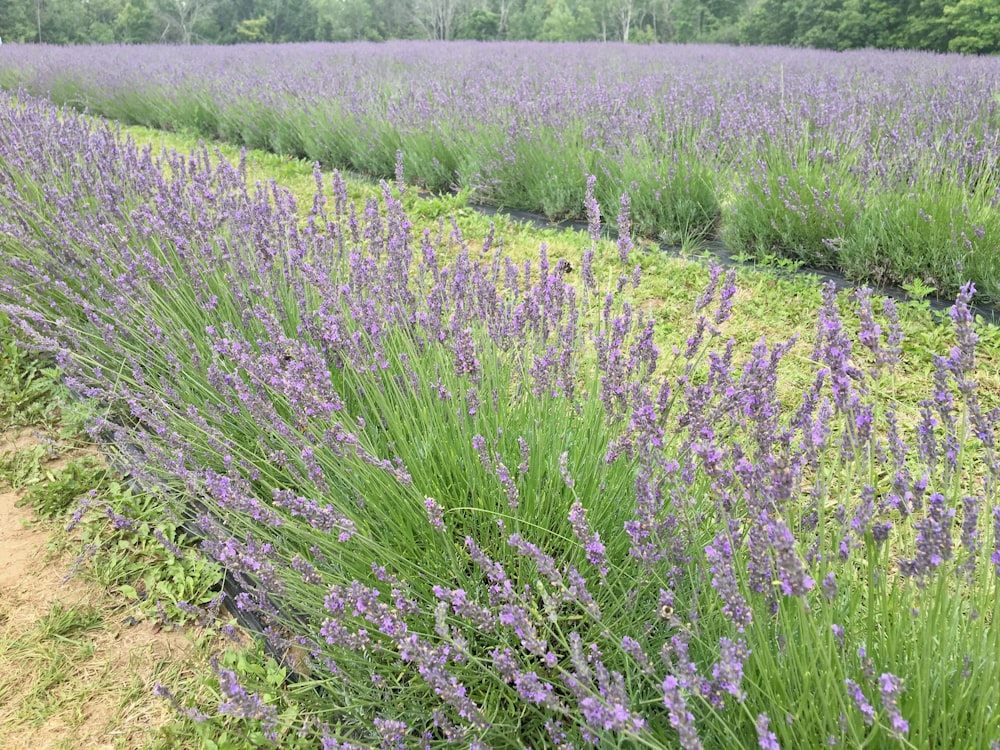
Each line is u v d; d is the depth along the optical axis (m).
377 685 1.80
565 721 1.75
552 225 6.29
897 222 4.59
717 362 1.84
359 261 2.82
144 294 3.19
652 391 2.33
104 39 47.38
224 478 1.84
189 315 3.29
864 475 1.90
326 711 1.83
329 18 52.12
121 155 4.63
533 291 2.47
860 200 4.85
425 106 8.38
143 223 3.63
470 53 17.91
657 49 20.27
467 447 2.17
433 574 1.95
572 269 4.96
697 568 1.76
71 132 5.16
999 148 5.03
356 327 2.78
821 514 1.56
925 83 9.05
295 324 3.20
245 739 1.88
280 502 1.65
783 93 7.11
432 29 54.75
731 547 1.54
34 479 3.04
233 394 2.67
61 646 2.28
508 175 6.77
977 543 1.46
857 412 1.56
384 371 2.52
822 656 1.30
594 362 2.44
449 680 1.48
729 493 1.70
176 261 3.54
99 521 2.80
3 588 2.51
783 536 1.17
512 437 2.25
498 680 1.67
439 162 7.58
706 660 1.63
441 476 2.21
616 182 5.97
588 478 2.08
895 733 1.14
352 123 8.66
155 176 4.09
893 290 4.57
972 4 23.94
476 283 2.55
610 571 1.97
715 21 40.75
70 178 4.71
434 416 2.27
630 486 2.07
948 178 4.77
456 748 1.75
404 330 2.65
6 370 3.66
